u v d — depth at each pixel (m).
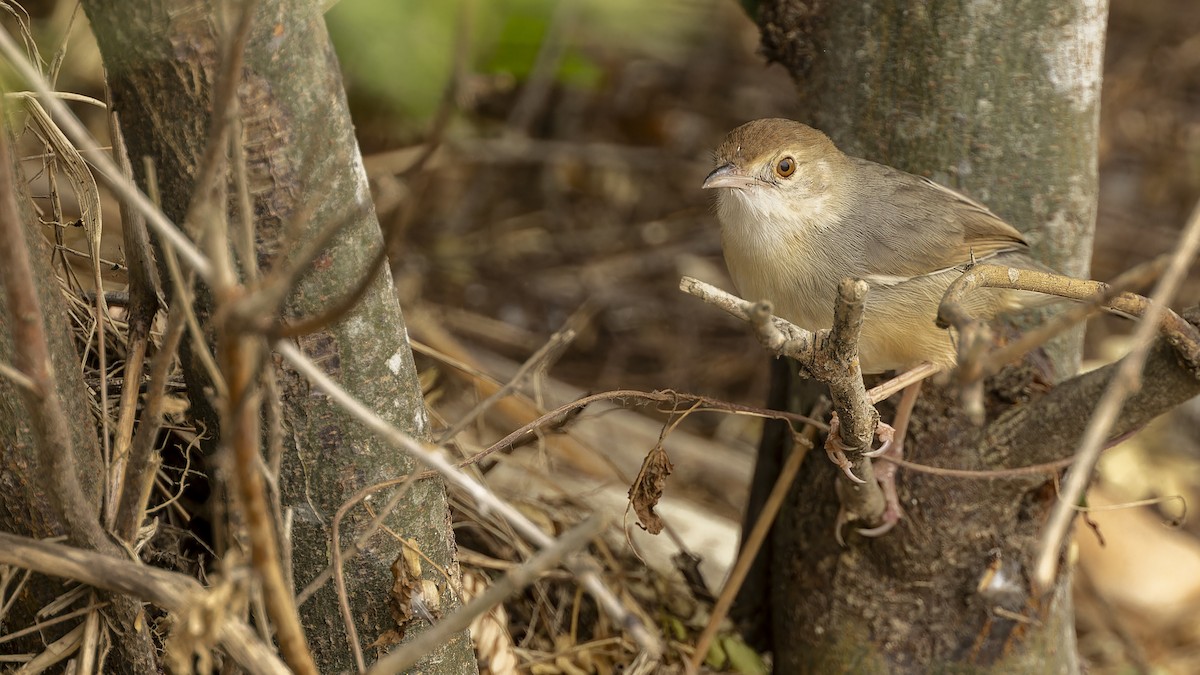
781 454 8.59
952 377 4.64
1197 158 16.20
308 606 5.97
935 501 7.55
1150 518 12.23
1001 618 7.66
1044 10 7.33
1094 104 7.62
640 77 16.61
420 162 8.18
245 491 4.05
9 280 4.35
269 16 5.09
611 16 11.77
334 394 4.46
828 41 7.88
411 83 9.37
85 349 6.84
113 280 7.95
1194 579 11.47
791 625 8.31
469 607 4.36
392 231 4.50
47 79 6.21
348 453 5.70
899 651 7.83
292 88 5.21
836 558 7.96
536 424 6.32
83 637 5.55
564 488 9.72
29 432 5.31
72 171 6.34
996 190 7.64
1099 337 14.51
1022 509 7.58
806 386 8.14
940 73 7.48
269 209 5.28
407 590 5.89
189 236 5.20
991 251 7.63
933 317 7.70
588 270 14.61
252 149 5.20
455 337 13.07
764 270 8.16
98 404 6.65
